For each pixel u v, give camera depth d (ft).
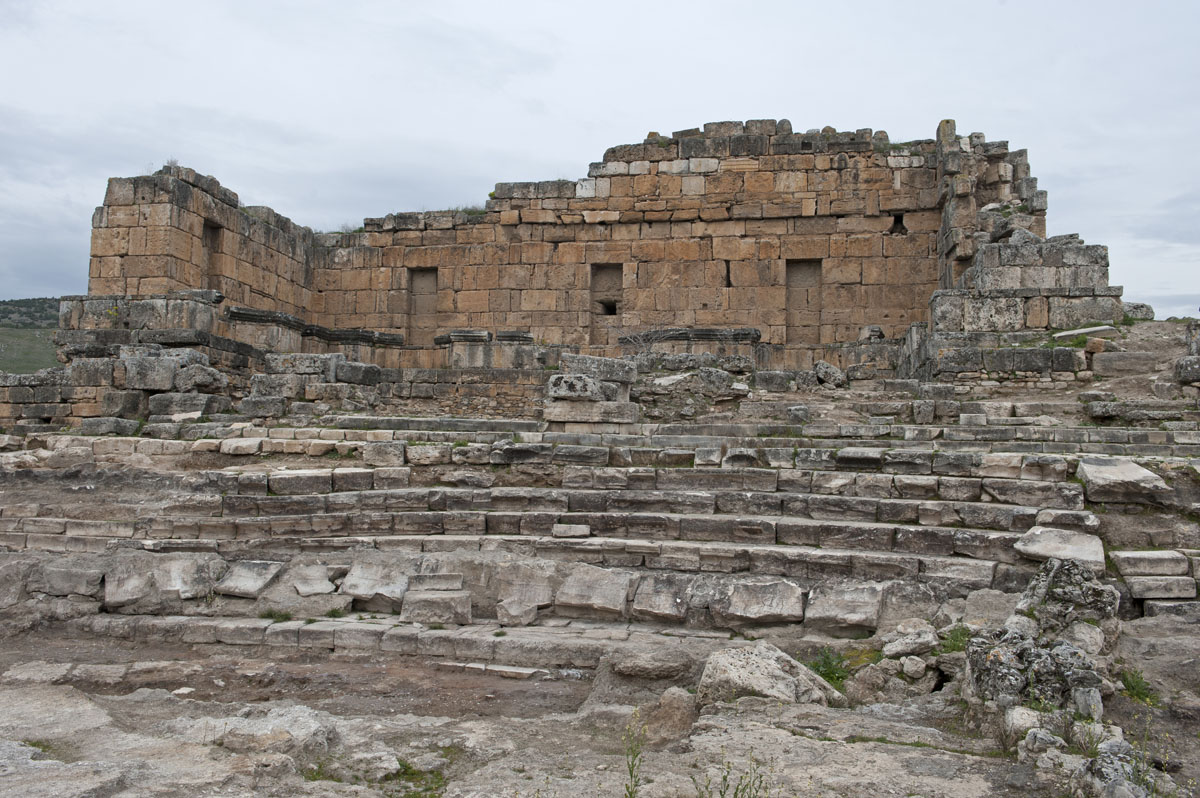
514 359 77.61
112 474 47.16
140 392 59.26
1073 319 63.41
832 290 91.97
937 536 35.35
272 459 49.01
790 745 22.86
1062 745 21.63
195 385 60.95
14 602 38.63
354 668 33.27
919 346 67.56
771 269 93.04
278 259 93.50
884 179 91.35
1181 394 52.34
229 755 23.73
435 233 99.14
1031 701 23.90
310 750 24.45
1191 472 35.99
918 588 32.99
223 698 30.81
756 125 94.53
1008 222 75.56
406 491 43.19
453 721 27.71
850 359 80.38
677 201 94.53
